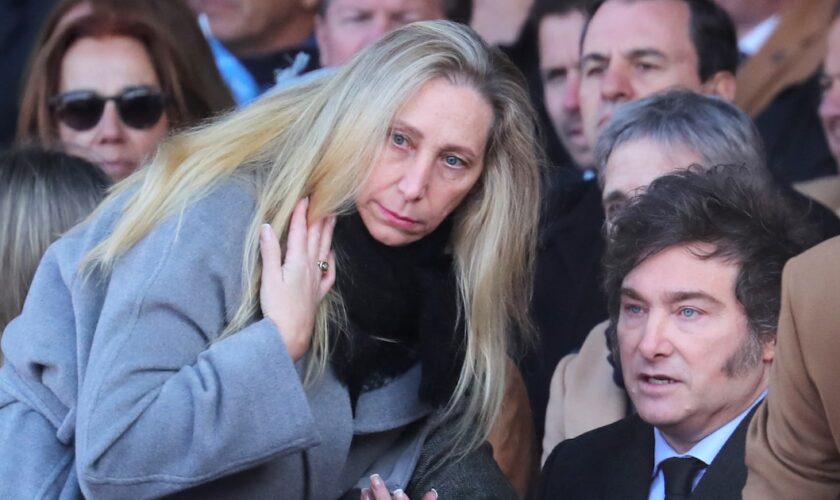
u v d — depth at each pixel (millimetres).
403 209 8195
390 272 8453
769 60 12000
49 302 8297
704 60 11633
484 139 8367
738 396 8289
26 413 8258
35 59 12594
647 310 8367
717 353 8211
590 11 11867
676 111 10070
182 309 7805
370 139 8094
